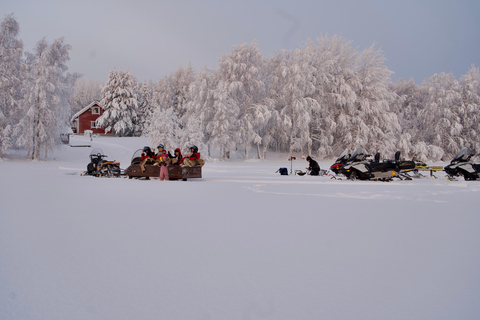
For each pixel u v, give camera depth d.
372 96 53.44
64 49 41.03
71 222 5.52
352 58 56.12
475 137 55.81
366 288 2.90
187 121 48.97
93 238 4.52
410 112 67.81
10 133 37.91
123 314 2.42
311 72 51.03
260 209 6.93
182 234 4.78
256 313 2.43
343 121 51.03
